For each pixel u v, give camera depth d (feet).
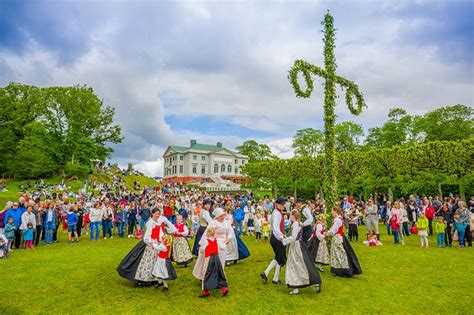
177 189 170.71
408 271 28.37
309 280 21.97
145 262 23.84
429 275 27.04
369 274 27.43
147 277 23.59
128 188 168.25
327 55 36.60
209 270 22.03
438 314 18.84
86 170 165.78
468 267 29.73
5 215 39.93
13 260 33.73
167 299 21.62
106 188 145.38
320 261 29.32
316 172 120.98
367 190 110.32
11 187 145.89
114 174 211.20
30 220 41.39
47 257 35.32
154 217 23.95
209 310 19.56
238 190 187.32
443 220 42.65
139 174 237.25
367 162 101.65
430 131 147.95
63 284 25.09
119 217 53.98
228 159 323.57
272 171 139.23
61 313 19.22
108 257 35.27
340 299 21.31
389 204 54.70
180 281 26.14
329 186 34.99
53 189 138.92
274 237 24.61
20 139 173.88
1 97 173.58
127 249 40.55
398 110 164.55
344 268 26.35
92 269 29.81
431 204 54.39
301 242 23.03
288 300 21.20
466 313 18.99
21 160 166.20
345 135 186.91
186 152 314.55
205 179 295.89
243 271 28.94
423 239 45.27
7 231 38.52
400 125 161.89
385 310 19.42
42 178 170.60
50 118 166.40
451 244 42.75
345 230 55.31
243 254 32.17
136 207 54.60
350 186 106.93
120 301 21.27
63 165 168.35
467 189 84.48
